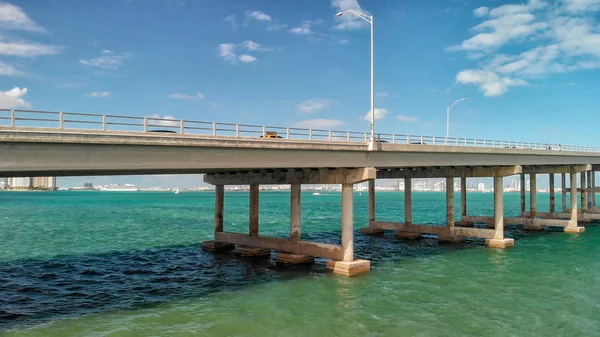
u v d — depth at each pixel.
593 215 68.88
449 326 20.66
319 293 26.66
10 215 95.44
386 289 27.53
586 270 33.31
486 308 23.50
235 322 21.38
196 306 24.20
